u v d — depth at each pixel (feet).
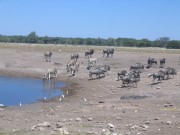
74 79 168.45
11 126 68.18
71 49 304.91
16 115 82.53
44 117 79.20
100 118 77.00
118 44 520.01
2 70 200.13
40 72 195.00
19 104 108.88
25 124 70.49
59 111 88.22
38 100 117.39
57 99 118.52
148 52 295.07
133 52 287.48
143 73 169.89
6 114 83.92
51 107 97.45
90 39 538.47
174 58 244.22
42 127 65.87
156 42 506.48
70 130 63.62
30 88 147.23
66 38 558.97
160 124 70.23
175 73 154.30
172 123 70.95
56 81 167.84
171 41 463.01
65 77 174.40
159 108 89.56
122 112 84.53
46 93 133.49
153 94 112.68
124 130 64.59
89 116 79.56
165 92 116.88
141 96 108.06
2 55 243.19
